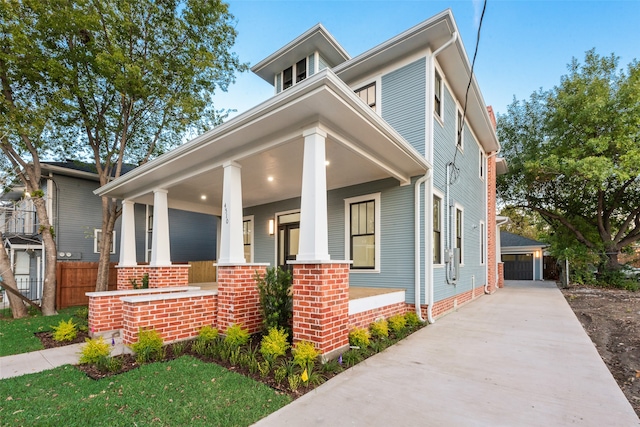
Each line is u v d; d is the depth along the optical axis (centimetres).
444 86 764
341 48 930
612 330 575
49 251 792
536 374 351
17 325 634
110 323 537
